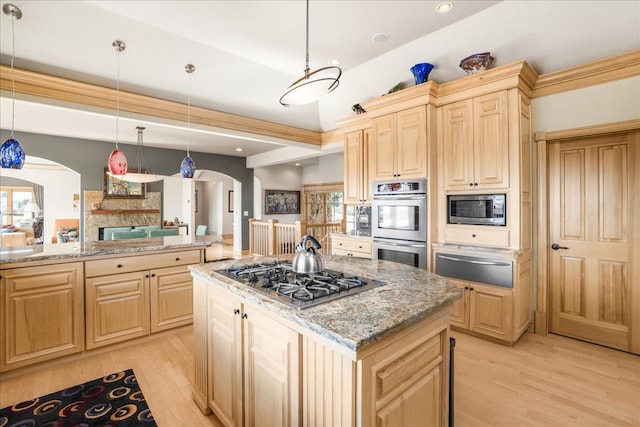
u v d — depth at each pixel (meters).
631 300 2.68
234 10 2.42
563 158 3.01
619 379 2.28
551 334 3.07
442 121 3.18
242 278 1.70
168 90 3.69
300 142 5.32
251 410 1.49
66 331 2.48
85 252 2.54
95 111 3.31
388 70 3.50
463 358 2.59
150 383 2.25
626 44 2.45
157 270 2.93
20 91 2.88
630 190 2.68
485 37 2.76
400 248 3.38
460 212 3.07
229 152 7.44
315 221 9.52
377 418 1.06
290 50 3.10
